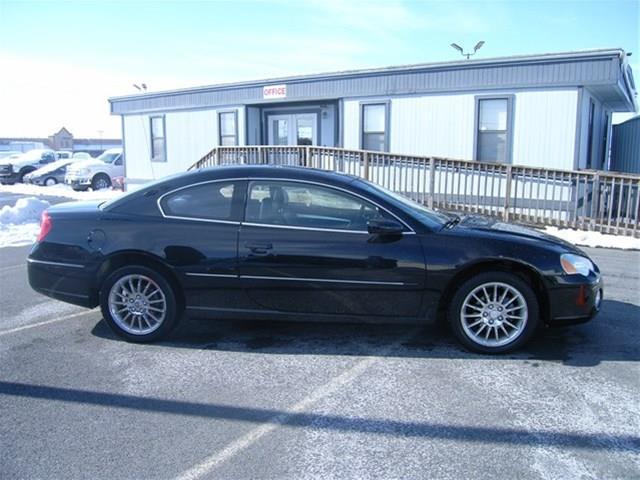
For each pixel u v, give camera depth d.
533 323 4.05
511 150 11.09
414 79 11.97
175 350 4.22
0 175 25.09
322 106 14.45
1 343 4.36
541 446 2.81
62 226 4.45
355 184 4.32
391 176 11.92
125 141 18.22
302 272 4.15
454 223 4.55
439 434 2.94
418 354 4.11
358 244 4.11
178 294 4.36
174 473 2.60
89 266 4.34
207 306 4.33
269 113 15.45
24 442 2.87
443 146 11.88
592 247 8.78
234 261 4.20
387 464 2.66
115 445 2.84
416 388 3.51
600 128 14.04
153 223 4.34
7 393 3.45
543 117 10.69
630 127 16.48
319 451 2.78
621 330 4.61
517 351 4.13
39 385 3.57
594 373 3.73
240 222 4.27
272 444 2.85
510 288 4.04
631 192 9.24
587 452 2.75
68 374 3.75
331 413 3.18
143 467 2.64
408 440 2.88
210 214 4.34
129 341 4.38
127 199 4.52
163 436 2.93
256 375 3.73
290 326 4.80
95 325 4.83
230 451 2.78
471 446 2.81
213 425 3.05
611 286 6.10
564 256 4.07
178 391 3.48
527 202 10.55
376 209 4.20
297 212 4.25
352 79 12.86
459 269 4.03
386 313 4.17
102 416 3.15
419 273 4.06
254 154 13.74
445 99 11.72
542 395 3.39
